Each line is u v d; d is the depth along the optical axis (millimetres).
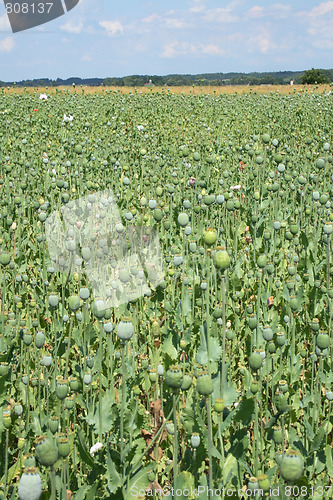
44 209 5668
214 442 2824
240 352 4230
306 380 3867
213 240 2623
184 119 19641
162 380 3299
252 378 3402
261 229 6328
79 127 16047
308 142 8891
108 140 13375
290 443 3045
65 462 2527
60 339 4004
